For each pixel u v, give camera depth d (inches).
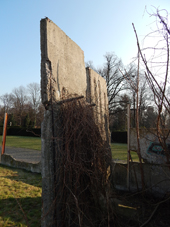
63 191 106.6
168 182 161.0
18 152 481.7
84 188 119.0
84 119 118.0
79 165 106.8
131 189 181.6
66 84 136.6
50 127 112.0
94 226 110.5
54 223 103.5
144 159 181.3
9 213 146.6
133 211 135.7
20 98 1958.7
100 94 226.5
